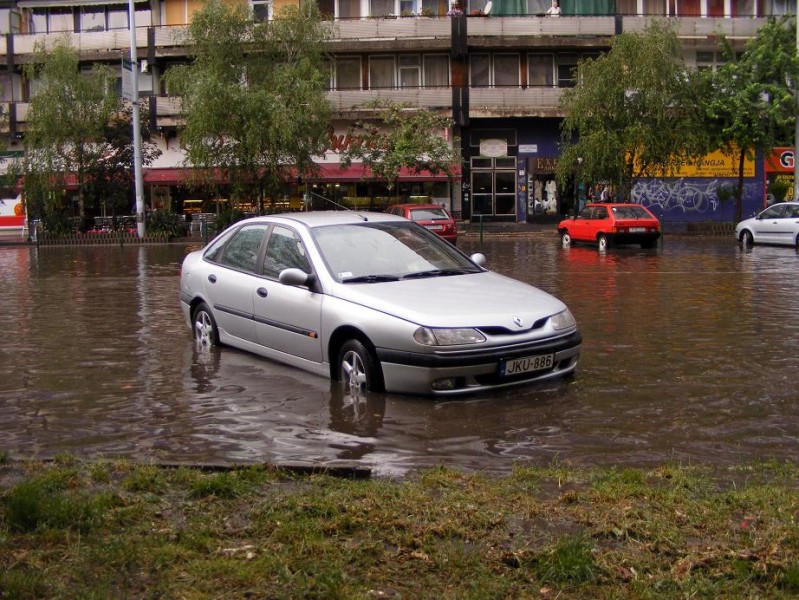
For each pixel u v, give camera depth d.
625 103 34.22
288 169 37.22
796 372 8.02
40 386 7.85
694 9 42.44
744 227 29.08
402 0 42.66
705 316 11.77
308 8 37.31
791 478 4.96
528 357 7.08
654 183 41.81
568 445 5.80
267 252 8.71
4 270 22.55
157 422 6.52
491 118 41.44
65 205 42.38
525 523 4.16
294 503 4.38
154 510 4.38
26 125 44.12
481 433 6.10
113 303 14.29
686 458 5.47
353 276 7.76
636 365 8.38
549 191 42.53
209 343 9.59
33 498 4.27
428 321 6.82
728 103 34.66
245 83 36.91
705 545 3.89
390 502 4.43
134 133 37.00
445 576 3.61
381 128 41.47
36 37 44.75
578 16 41.09
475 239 33.66
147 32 43.06
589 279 17.39
